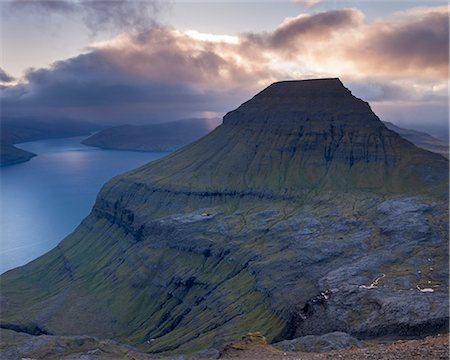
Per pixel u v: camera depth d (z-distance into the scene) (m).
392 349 69.69
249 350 104.25
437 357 61.41
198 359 114.88
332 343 134.25
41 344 198.12
